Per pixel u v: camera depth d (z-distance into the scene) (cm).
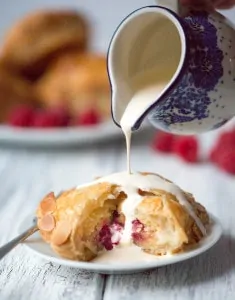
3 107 96
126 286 49
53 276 51
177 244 50
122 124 51
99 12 139
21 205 67
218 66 51
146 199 51
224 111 53
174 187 53
